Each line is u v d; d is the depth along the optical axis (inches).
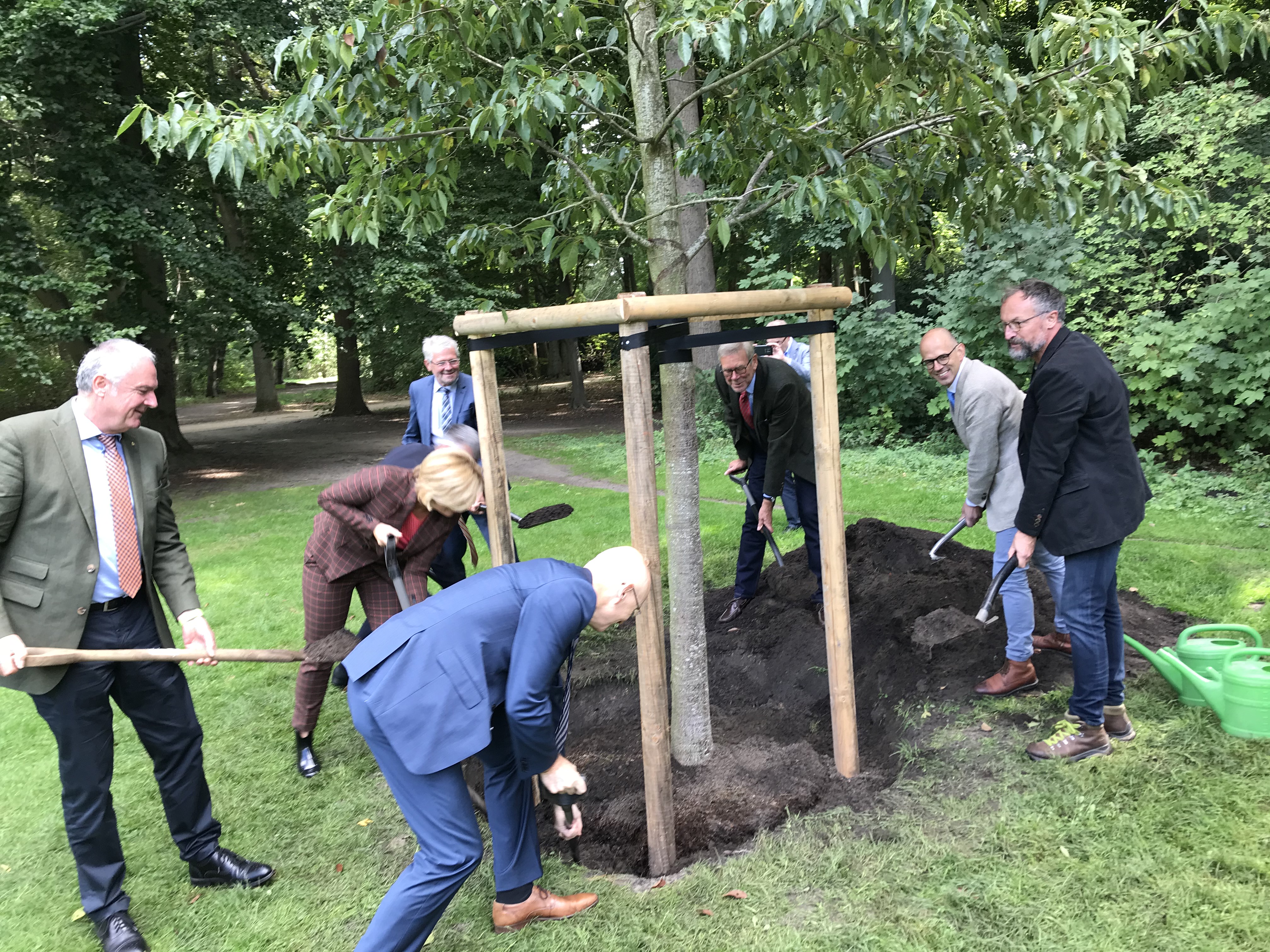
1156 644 155.9
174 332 564.7
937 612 161.6
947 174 136.6
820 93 112.0
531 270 762.8
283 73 452.8
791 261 514.3
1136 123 344.8
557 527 299.4
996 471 138.6
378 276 548.4
